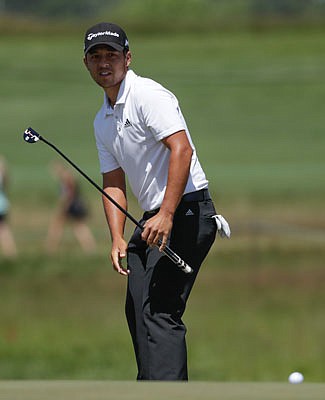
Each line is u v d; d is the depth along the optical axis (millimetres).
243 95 137625
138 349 18984
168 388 9203
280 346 39625
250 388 9234
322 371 35781
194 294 52250
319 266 58094
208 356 38094
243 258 60250
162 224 17672
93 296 53094
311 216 74625
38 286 56000
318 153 109500
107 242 70125
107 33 18188
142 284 18891
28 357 38156
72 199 70125
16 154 110875
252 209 78062
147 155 18484
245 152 110750
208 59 157375
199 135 120375
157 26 178750
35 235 71875
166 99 18203
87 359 37562
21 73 150500
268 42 166250
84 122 125562
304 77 144875
